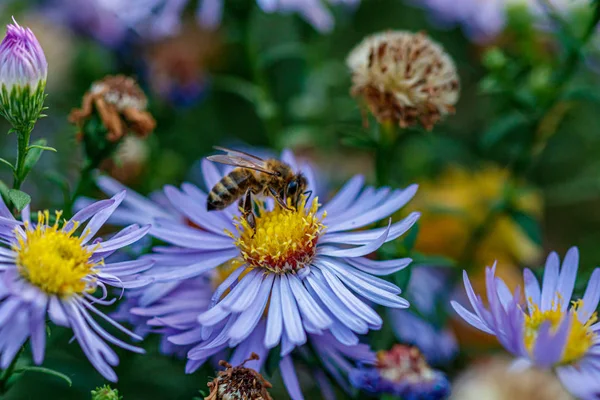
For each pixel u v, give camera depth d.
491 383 0.17
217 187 0.16
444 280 0.20
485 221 0.20
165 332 0.15
